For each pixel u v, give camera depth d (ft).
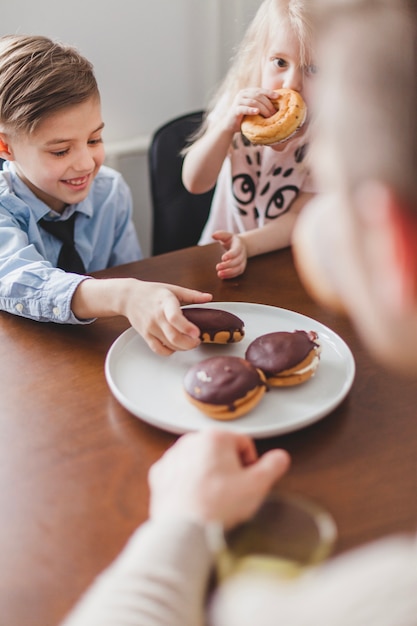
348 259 0.82
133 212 4.92
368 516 1.49
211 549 1.17
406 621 0.86
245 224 3.65
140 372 1.98
